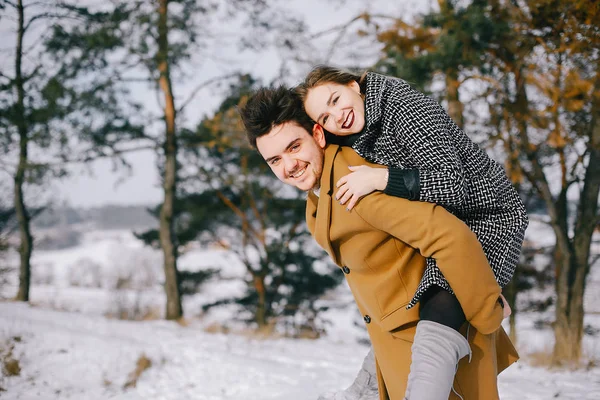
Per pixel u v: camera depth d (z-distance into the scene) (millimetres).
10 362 5340
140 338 8016
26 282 17500
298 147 1979
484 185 1878
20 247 17578
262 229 18453
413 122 1864
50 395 4844
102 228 127188
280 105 1960
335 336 18047
